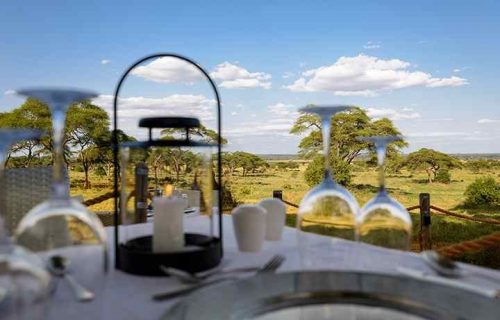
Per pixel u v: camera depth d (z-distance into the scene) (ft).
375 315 2.51
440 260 3.07
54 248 2.44
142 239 3.66
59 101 2.42
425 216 12.07
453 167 59.82
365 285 2.75
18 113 43.32
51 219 2.49
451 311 2.42
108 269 2.63
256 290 2.69
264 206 4.32
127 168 3.73
